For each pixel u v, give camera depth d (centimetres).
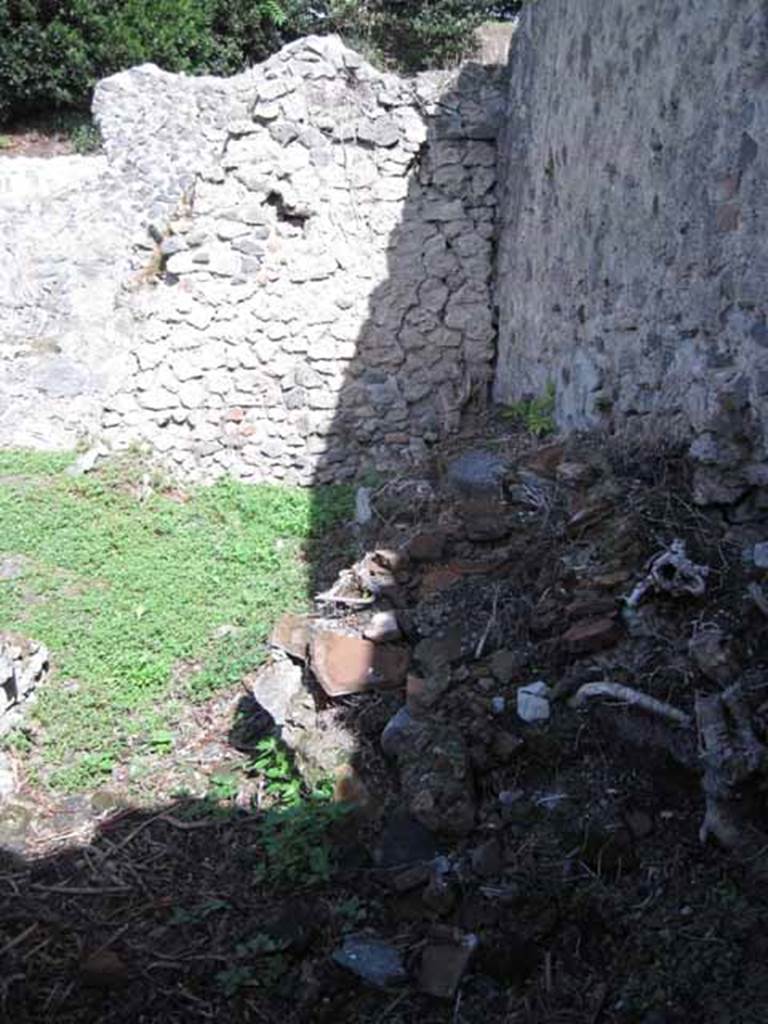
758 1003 252
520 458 518
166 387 794
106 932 320
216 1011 288
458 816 318
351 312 804
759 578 354
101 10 1237
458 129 788
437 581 420
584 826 305
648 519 393
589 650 353
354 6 1370
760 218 364
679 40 424
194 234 779
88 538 636
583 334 557
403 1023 277
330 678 381
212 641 512
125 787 406
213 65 1346
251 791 390
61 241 793
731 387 379
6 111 1271
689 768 308
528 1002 276
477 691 357
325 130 780
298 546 640
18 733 434
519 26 737
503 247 787
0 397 794
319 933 306
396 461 807
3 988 296
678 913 281
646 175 461
